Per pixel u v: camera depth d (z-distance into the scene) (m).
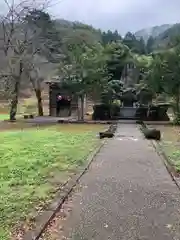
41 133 18.89
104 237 4.73
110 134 16.72
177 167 9.45
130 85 36.19
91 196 6.74
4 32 28.17
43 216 5.48
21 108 43.06
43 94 48.94
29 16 29.61
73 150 12.62
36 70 32.16
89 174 8.79
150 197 6.66
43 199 6.43
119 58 36.41
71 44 33.69
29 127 23.16
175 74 24.52
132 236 4.76
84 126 23.75
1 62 29.47
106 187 7.45
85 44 33.47
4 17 27.98
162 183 7.82
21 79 31.69
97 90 28.59
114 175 8.65
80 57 28.08
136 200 6.46
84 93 28.64
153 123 25.75
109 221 5.34
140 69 34.38
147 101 31.75
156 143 14.62
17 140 15.72
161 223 5.25
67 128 22.20
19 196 6.61
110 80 34.09
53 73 33.97
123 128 22.45
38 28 30.12
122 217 5.52
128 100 34.22
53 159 10.77
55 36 33.12
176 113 25.53
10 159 10.76
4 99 37.97
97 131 20.03
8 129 21.75
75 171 9.07
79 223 5.27
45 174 8.67
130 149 13.09
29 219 5.34
